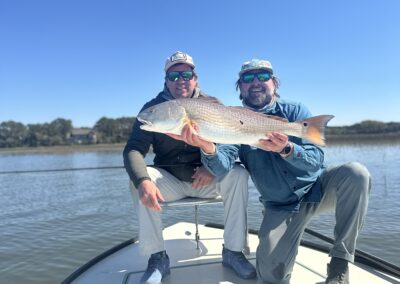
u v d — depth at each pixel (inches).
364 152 625.0
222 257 59.5
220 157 54.7
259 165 55.5
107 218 181.8
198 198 64.7
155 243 54.6
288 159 51.0
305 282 52.9
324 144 51.2
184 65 64.2
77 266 116.3
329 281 48.5
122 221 174.4
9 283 103.7
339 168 51.3
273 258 51.6
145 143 61.0
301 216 53.7
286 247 52.3
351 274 54.8
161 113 52.2
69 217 186.7
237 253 56.4
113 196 251.9
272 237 52.4
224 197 57.7
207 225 82.5
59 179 379.2
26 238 148.4
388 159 462.3
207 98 55.2
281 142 49.6
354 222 48.7
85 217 185.6
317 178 54.1
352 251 49.1
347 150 702.5
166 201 62.9
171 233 76.8
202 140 52.7
